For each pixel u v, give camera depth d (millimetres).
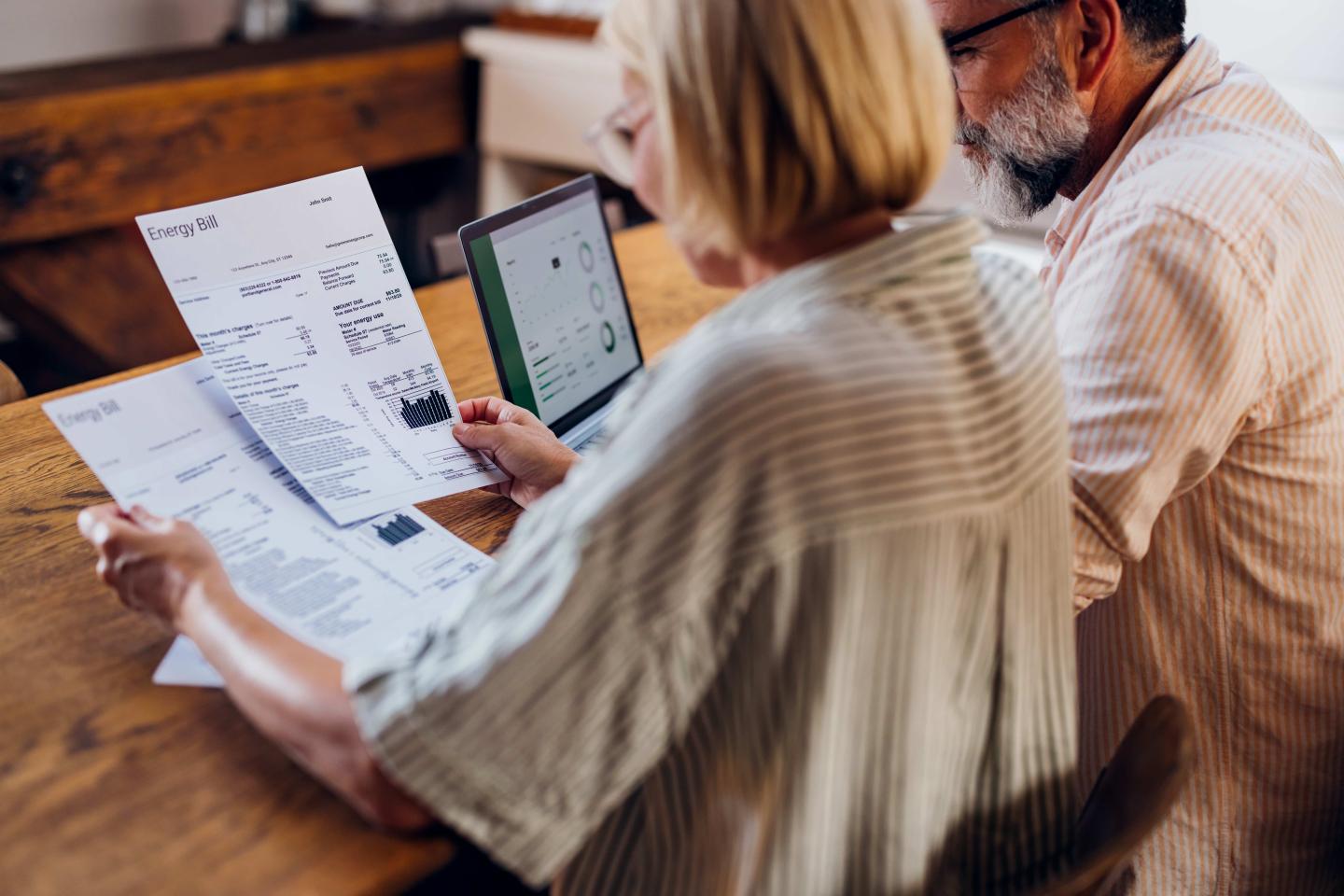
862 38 715
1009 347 809
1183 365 1042
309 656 829
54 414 967
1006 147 1231
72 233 2701
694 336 765
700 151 739
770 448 683
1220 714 1222
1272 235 1062
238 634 840
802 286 752
